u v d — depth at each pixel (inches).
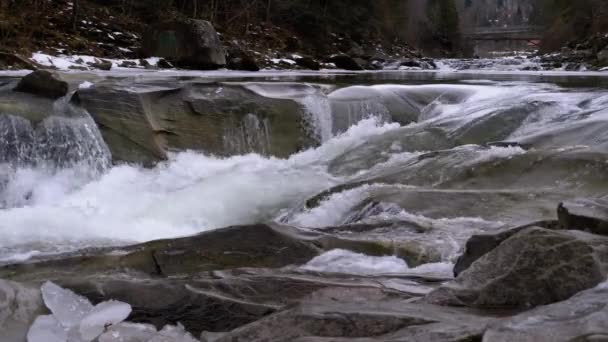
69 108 354.3
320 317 107.1
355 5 1827.0
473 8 3789.4
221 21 1379.2
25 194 314.8
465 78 796.0
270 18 1550.2
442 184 277.6
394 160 343.6
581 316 88.7
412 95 481.1
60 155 331.3
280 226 193.0
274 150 403.5
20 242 231.8
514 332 85.9
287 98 416.2
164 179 342.0
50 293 139.7
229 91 410.3
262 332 107.5
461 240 190.9
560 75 910.4
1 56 670.5
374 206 247.8
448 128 379.2
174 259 177.5
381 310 109.2
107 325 129.1
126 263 176.4
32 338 121.2
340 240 187.5
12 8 903.7
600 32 1753.2
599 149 278.5
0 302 128.4
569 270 117.0
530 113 384.8
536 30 2842.0
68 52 809.5
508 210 230.1
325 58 1299.2
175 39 904.3
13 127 321.7
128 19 1101.1
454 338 90.9
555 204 232.4
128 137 358.9
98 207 290.8
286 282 146.9
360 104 449.7
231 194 309.9
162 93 388.2
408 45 2159.2
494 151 295.7
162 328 130.8
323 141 424.5
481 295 117.2
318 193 287.6
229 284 146.0
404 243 184.9
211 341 110.8
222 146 389.7
